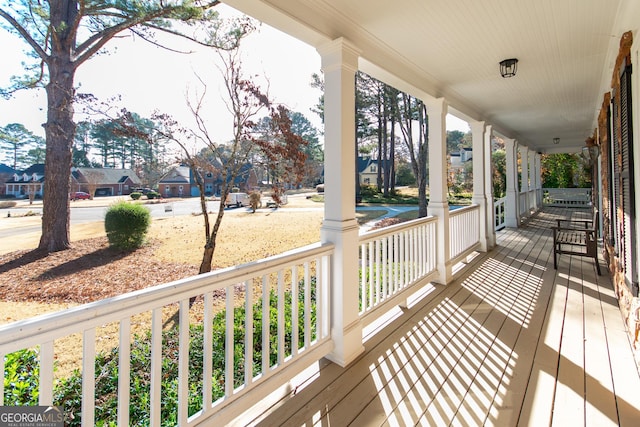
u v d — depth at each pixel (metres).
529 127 7.44
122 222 3.87
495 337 2.54
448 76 3.59
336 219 2.26
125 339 1.19
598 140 5.44
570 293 3.49
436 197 3.92
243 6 1.78
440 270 3.89
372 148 12.89
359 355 2.32
